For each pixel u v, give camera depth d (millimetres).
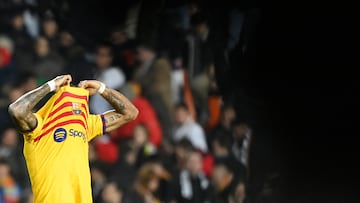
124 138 44719
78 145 22031
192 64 49031
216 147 47406
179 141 46156
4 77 45375
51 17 47969
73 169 21781
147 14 49969
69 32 48625
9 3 47031
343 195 50219
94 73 47719
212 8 50344
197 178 45688
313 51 52125
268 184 48750
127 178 43594
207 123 47875
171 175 45125
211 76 49094
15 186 42344
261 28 51500
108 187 42906
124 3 50562
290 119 50938
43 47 46750
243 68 50594
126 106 23688
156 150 45438
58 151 21781
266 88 50938
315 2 52062
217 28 50219
